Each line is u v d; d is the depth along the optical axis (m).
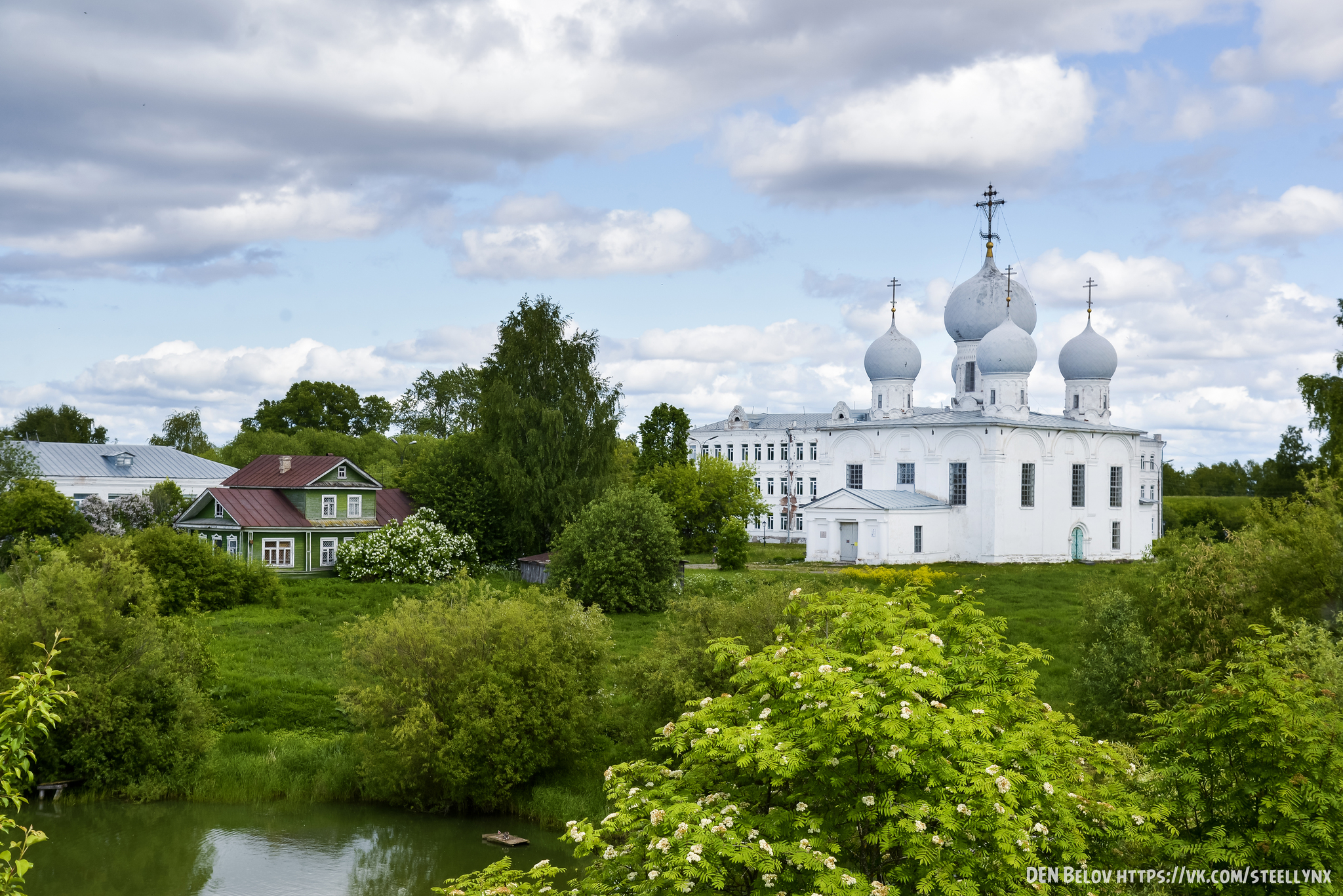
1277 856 13.42
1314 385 44.19
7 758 11.35
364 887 23.38
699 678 28.55
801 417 124.50
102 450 94.94
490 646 29.81
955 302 93.69
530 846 26.16
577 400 69.19
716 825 11.55
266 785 29.62
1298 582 29.22
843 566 76.00
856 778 12.33
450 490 67.25
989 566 76.31
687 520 92.38
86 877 23.94
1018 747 12.85
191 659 32.88
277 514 62.53
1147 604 31.95
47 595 30.80
